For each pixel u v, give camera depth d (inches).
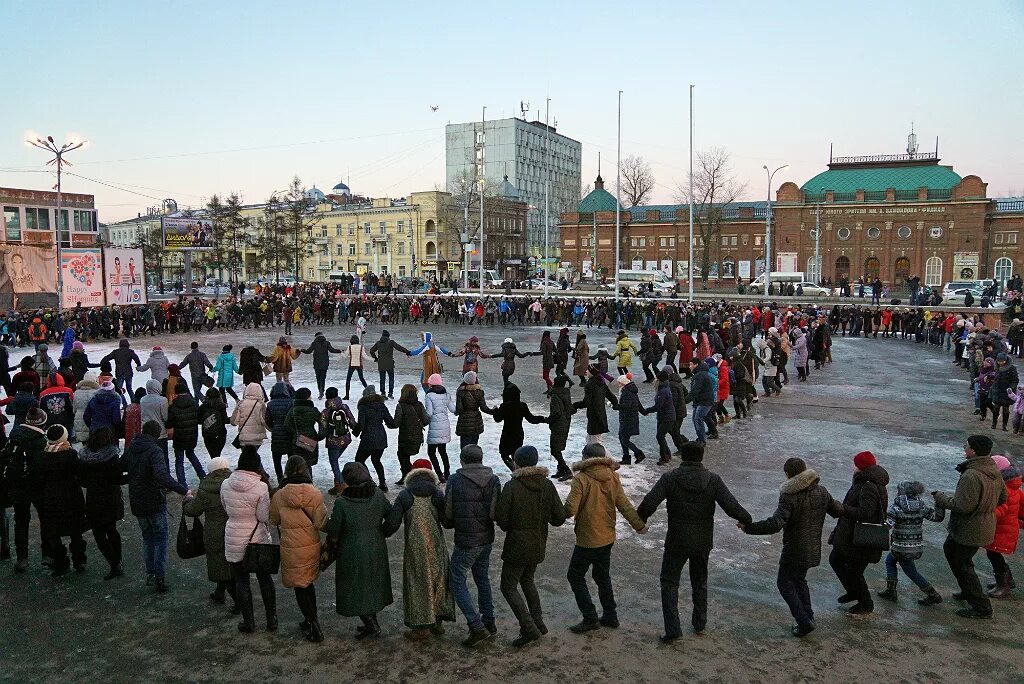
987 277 2930.6
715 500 273.0
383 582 269.4
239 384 928.3
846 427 674.8
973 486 287.6
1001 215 2896.2
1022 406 639.8
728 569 347.6
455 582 267.4
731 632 282.4
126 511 436.5
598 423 521.7
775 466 534.0
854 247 3061.0
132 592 319.3
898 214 2984.7
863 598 295.1
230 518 275.0
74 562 339.0
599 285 2888.8
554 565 351.6
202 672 251.9
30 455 337.7
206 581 332.5
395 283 3228.3
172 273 4126.5
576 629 281.3
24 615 295.9
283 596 317.1
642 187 3993.6
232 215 3297.2
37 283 1790.1
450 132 5851.4
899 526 305.9
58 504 323.3
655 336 953.5
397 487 479.8
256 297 1957.4
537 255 4207.7
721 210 3255.4
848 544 289.0
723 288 2910.9
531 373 1031.6
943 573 347.3
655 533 398.0
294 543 264.5
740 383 713.0
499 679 247.4
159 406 454.3
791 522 274.1
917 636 279.6
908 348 1428.4
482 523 268.2
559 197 6382.9
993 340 840.9
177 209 4670.3
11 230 2652.6
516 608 266.8
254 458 279.9
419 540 265.7
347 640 275.4
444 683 244.8
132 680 246.5
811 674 250.7
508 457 478.9
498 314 1951.3
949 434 648.4
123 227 5984.3
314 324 1934.1
